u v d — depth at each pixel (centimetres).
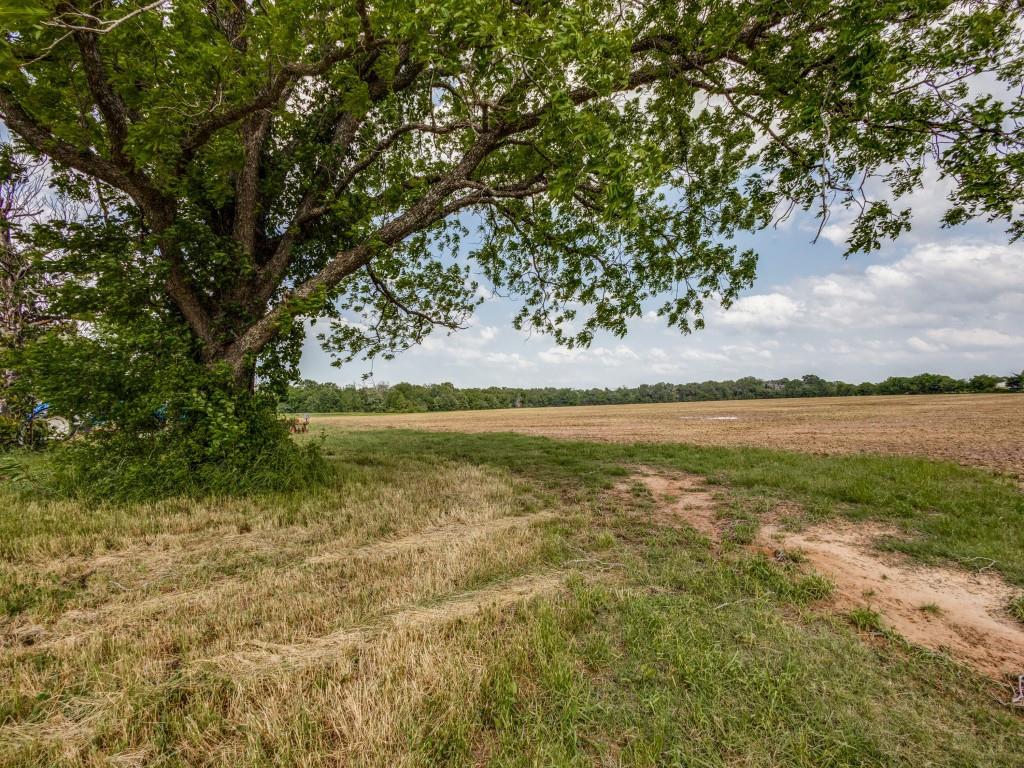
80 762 195
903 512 586
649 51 729
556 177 509
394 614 325
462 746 202
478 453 1306
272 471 692
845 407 4847
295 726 207
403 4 482
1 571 391
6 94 545
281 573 403
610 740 210
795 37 600
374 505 628
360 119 901
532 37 431
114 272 645
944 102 606
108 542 466
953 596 362
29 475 721
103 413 623
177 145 609
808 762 196
